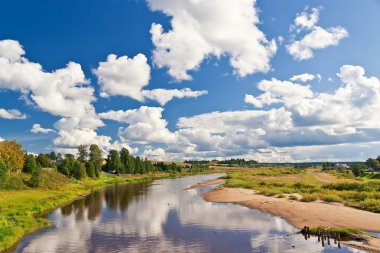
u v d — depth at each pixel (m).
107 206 54.09
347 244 27.89
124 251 27.20
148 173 184.00
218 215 43.31
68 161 110.94
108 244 29.34
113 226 37.06
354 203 47.94
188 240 30.31
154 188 92.88
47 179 83.56
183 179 148.88
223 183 108.25
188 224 37.56
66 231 34.69
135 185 107.44
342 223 35.38
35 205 49.91
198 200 60.97
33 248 28.25
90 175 121.12
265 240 29.95
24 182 75.31
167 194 73.88
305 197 54.66
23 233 33.41
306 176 137.62
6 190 66.94
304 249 26.94
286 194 63.78
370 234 30.36
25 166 92.88
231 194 68.69
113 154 159.25
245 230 34.00
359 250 26.20
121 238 31.41
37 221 38.66
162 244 29.12
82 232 34.16
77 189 83.44
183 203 56.75
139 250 27.42
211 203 56.25
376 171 171.00
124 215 44.66
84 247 28.47
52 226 37.34
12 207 46.38
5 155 83.31
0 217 37.44
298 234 31.78
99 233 33.59
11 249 28.02
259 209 47.59
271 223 37.34
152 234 32.91
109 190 87.75
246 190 76.94
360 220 36.50
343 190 67.44
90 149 147.75
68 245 29.12
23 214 42.00
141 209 50.09
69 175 107.50
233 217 41.56
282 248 27.33
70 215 45.09
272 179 119.38
